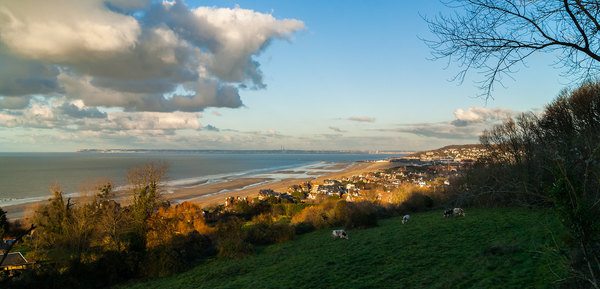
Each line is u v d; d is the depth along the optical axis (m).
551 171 6.27
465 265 22.81
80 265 33.66
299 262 30.98
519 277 18.22
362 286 22.66
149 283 32.59
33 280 30.08
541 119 38.06
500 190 6.48
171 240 40.00
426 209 54.06
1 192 114.06
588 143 6.16
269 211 71.19
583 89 27.70
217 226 50.84
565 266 8.41
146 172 45.28
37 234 37.72
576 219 6.12
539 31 5.71
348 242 36.78
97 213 39.03
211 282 29.39
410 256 27.58
